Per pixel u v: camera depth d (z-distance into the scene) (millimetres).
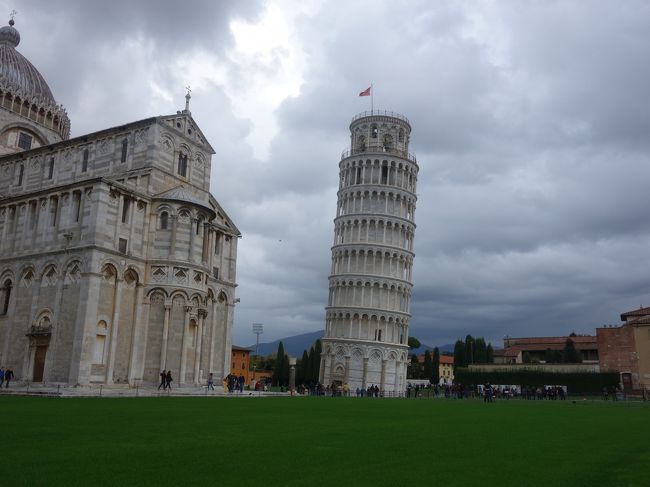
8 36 87375
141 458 16438
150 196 63312
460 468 16625
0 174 77688
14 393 47656
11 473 13852
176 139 68500
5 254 63906
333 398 67750
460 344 172500
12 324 61031
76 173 70812
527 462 18031
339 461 17141
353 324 117188
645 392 94688
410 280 124750
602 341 105438
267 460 16875
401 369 118562
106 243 58000
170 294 61531
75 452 17031
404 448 20438
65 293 57781
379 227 121750
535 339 186875
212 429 24406
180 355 61219
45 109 84250
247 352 161875
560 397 89000
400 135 129500
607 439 25250
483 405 58594
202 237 66000
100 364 56781
